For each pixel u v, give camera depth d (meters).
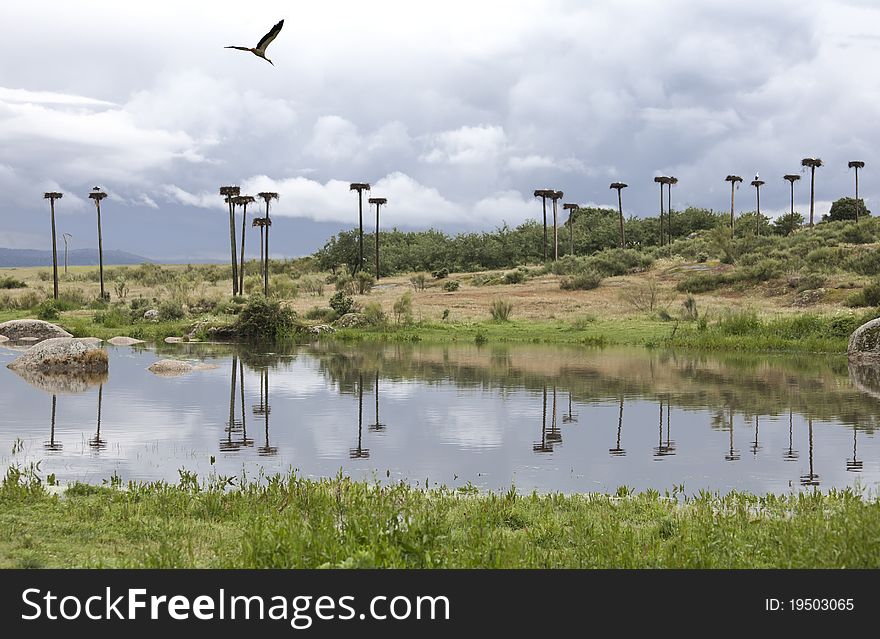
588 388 22.02
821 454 13.82
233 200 59.62
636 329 40.47
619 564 7.38
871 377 24.45
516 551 7.46
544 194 77.50
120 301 59.22
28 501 9.97
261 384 22.72
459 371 26.00
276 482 10.72
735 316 38.03
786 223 90.88
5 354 31.88
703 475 12.33
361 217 79.31
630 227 102.38
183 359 29.77
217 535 8.61
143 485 10.80
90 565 7.39
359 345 36.50
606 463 13.16
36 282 91.81
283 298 60.84
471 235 97.25
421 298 57.19
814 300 46.88
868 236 68.00
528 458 13.51
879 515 8.62
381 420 17.06
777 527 8.59
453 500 10.31
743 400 19.84
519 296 55.75
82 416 17.30
